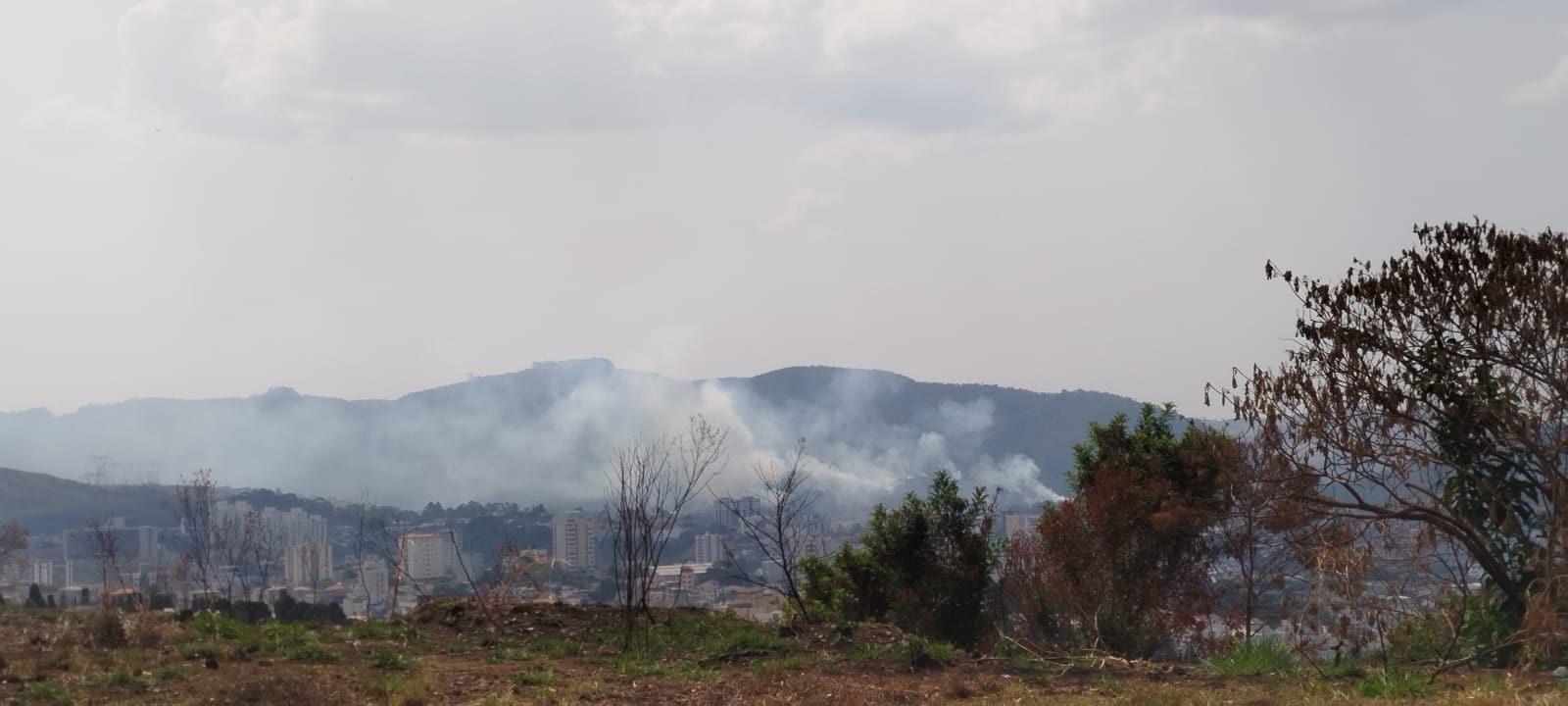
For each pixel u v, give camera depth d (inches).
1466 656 547.8
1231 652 572.7
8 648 523.8
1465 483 553.9
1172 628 703.1
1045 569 756.0
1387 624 530.0
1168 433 763.4
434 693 497.0
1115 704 463.8
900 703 491.8
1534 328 518.9
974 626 759.1
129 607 608.7
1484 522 552.4
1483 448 548.7
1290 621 566.6
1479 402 527.8
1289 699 457.4
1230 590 687.1
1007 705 471.2
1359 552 542.0
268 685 470.3
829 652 600.4
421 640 629.6
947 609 759.1
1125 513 707.4
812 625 663.8
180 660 527.2
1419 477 557.9
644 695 508.7
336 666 543.5
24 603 661.3
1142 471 724.0
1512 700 427.8
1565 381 519.8
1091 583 717.3
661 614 713.0
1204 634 695.1
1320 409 541.6
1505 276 519.5
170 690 470.9
